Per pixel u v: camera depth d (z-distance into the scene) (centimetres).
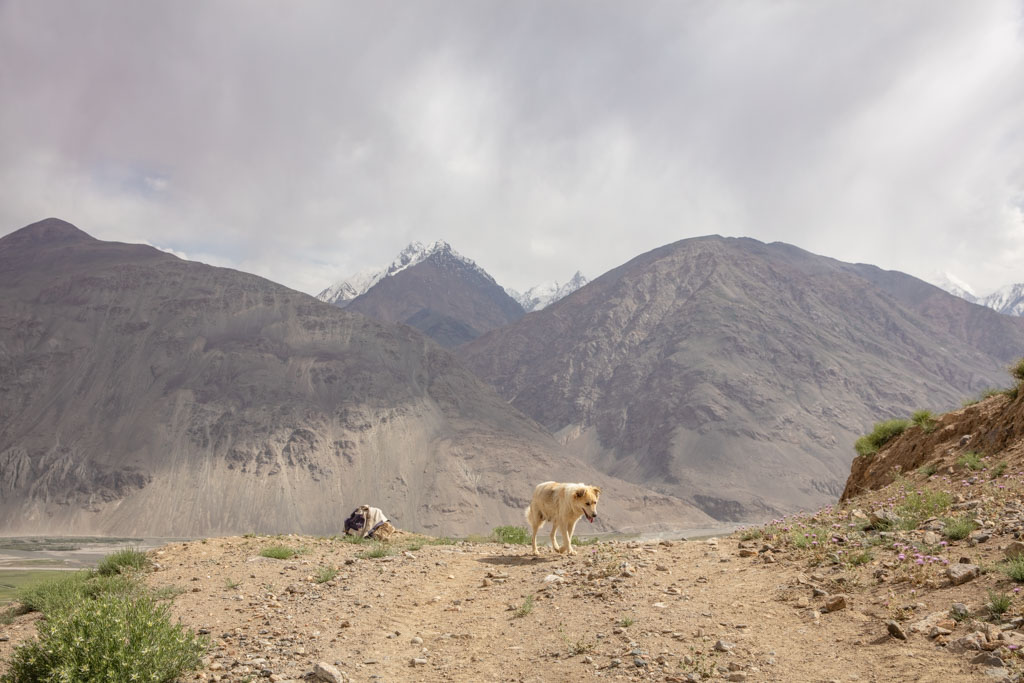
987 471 1288
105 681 759
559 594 1144
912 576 887
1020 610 710
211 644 964
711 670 724
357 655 896
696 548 1413
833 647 750
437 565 1498
